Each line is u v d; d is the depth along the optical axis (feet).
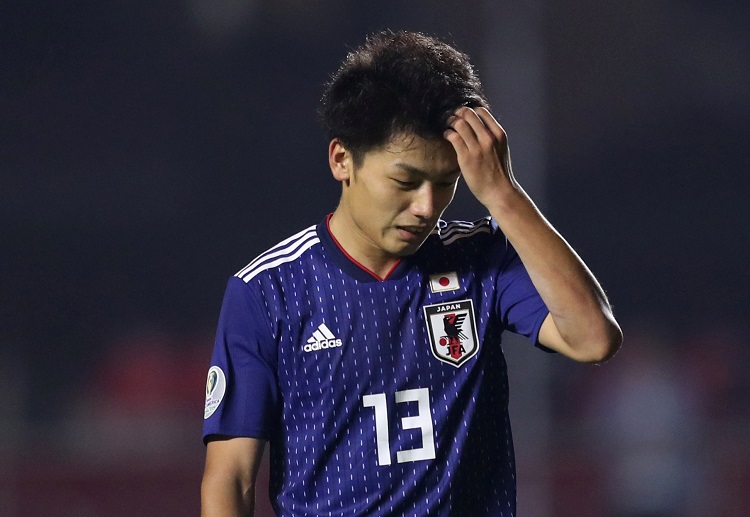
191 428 136.46
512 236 26.16
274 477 28.04
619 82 232.73
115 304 211.41
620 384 121.49
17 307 208.13
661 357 128.26
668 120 232.32
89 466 100.07
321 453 27.40
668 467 108.37
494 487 27.81
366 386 27.40
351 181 26.66
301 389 27.63
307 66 230.68
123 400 141.90
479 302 28.14
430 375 27.53
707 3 234.58
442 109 25.39
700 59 233.96
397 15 228.22
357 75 26.30
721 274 217.77
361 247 27.76
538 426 124.26
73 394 177.06
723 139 230.89
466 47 219.20
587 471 105.40
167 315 211.82
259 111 228.43
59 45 225.15
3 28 223.51
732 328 207.31
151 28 228.22
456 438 27.37
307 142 228.02
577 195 228.02
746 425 121.19
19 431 133.80
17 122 221.87
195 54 229.25
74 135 222.89
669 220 223.71
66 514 98.84
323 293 27.78
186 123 226.58
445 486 27.09
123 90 225.97
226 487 27.20
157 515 99.96
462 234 28.78
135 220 219.82
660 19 233.55
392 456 27.17
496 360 28.25
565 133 231.71
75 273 212.84
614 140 231.50
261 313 27.76
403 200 25.82
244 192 224.53
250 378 27.61
